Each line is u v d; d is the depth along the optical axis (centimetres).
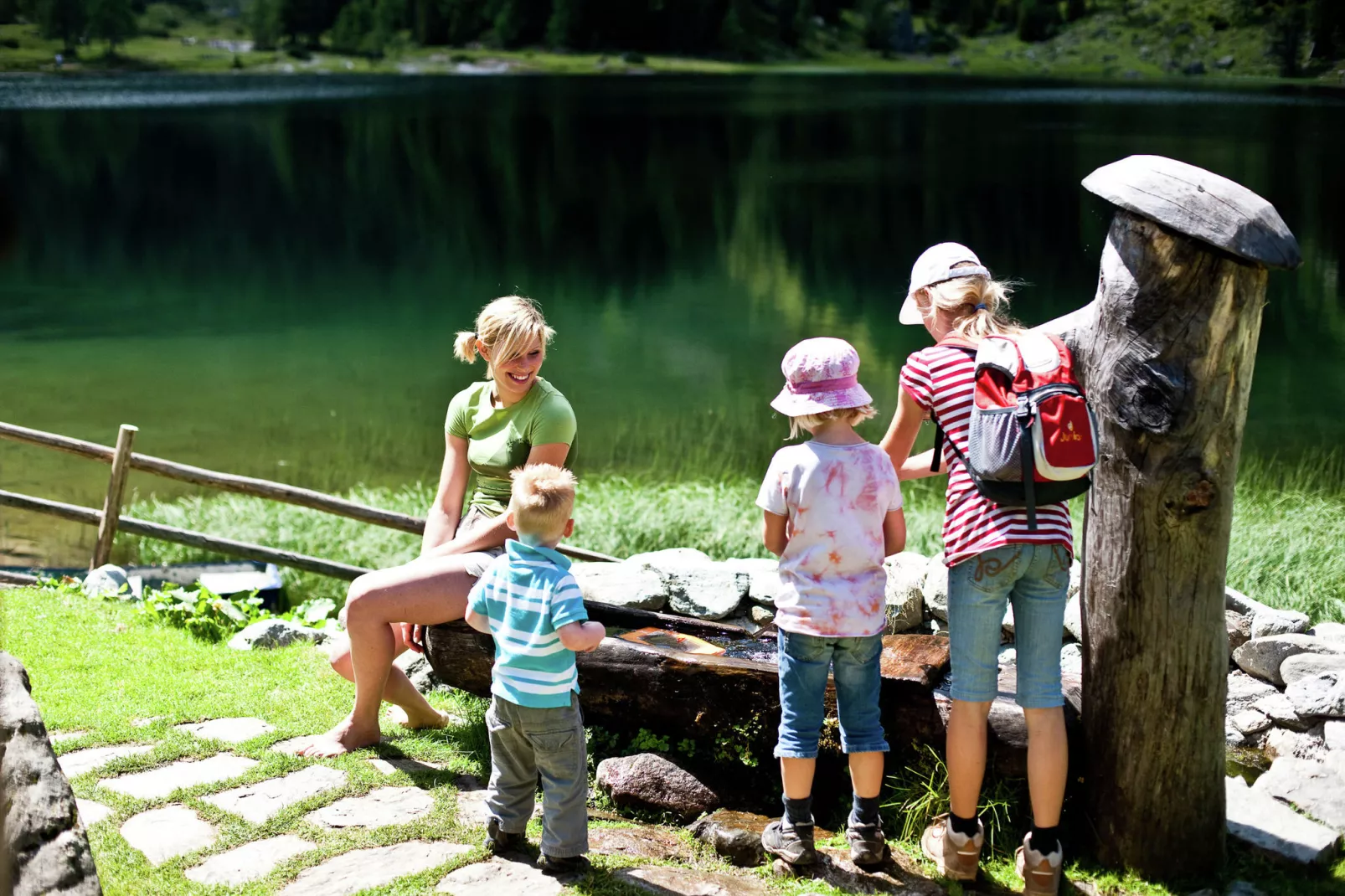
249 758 366
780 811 363
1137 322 299
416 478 1200
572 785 302
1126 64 10894
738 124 7188
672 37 13588
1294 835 335
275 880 291
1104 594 317
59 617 509
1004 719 339
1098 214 3838
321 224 4272
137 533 622
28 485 1121
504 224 4200
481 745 389
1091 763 329
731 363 1948
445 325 2417
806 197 4538
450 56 13262
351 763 364
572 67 12681
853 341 2138
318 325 2402
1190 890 315
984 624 308
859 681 318
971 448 301
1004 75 10812
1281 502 887
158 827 316
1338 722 386
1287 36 9738
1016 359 301
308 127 7325
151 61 12412
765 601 481
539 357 381
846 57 12988
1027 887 310
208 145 6544
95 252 3541
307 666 468
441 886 293
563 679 301
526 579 308
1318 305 2131
